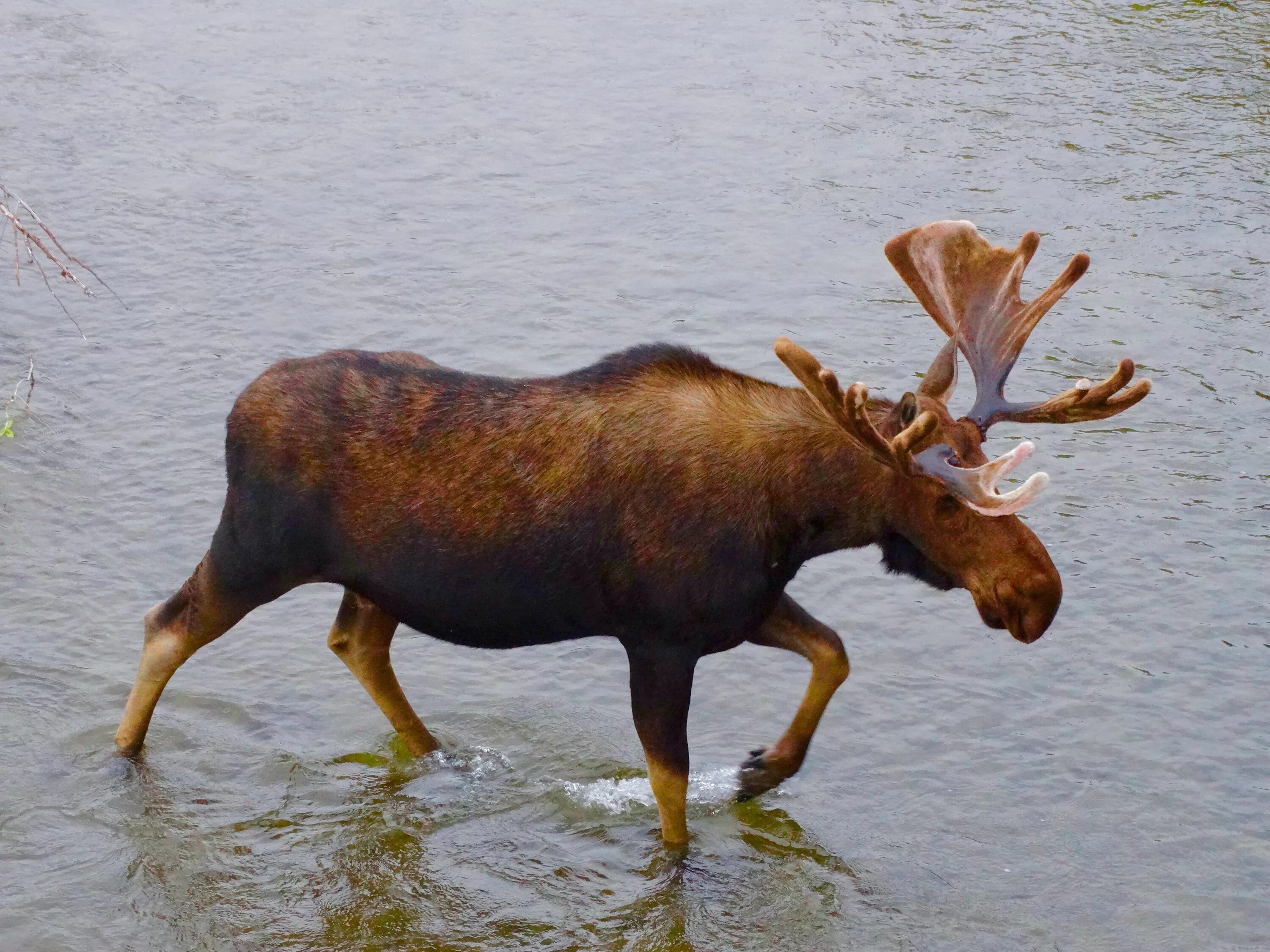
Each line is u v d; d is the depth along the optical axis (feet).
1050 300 25.48
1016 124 60.75
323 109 62.80
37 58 67.31
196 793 27.48
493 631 26.37
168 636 27.45
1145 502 37.58
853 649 32.55
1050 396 42.22
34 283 48.32
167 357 44.11
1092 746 29.37
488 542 25.27
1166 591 34.14
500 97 64.03
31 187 55.16
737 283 49.16
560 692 31.24
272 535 26.09
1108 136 59.52
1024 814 27.55
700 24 72.02
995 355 25.85
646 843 26.81
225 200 54.75
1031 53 67.92
